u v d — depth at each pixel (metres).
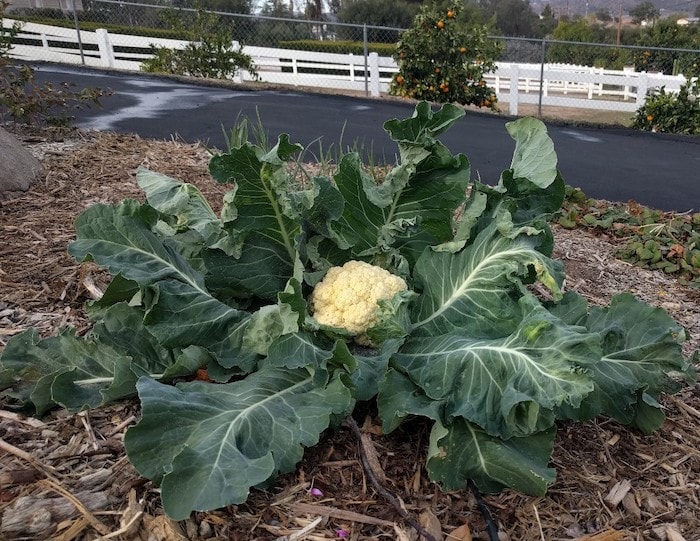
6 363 2.73
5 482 2.26
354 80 18.53
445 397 2.47
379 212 3.43
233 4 27.80
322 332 2.78
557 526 2.44
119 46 19.86
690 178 9.50
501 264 2.80
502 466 2.35
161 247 2.83
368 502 2.42
